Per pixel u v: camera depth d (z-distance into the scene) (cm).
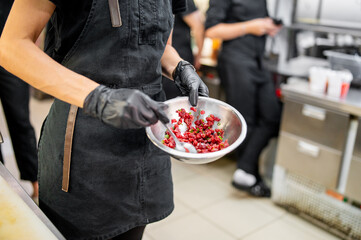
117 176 114
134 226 124
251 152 263
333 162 216
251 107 268
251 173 262
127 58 104
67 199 114
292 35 292
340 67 238
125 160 114
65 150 109
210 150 107
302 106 223
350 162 208
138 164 117
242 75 259
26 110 217
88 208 115
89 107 88
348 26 255
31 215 82
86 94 89
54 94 92
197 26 257
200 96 121
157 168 123
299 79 253
